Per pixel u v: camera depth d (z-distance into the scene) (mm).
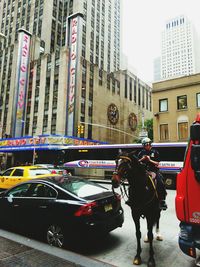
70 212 5039
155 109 29984
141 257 4797
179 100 28672
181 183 3980
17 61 51875
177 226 7004
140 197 4605
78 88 47188
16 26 72062
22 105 51000
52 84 48906
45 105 48969
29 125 50312
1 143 41000
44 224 5430
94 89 52750
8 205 6184
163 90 29719
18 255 4391
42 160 34031
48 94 49125
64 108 46375
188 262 4570
